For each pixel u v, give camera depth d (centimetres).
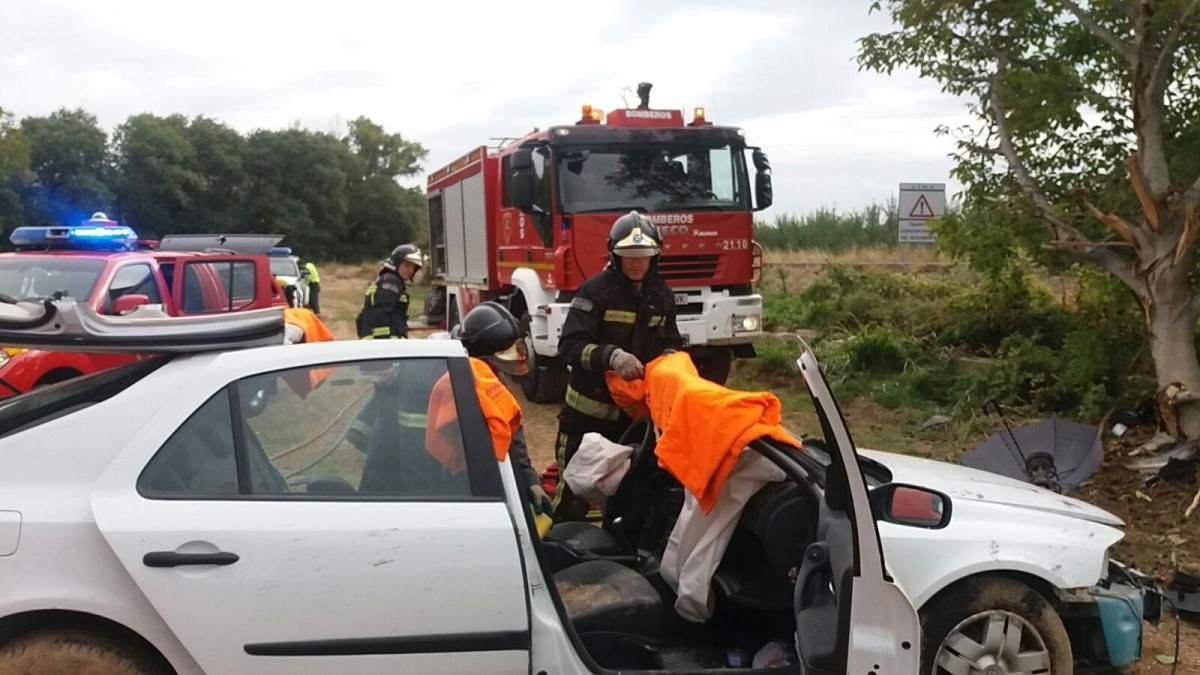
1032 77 768
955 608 333
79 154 5431
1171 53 686
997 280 918
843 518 305
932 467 421
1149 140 709
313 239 6625
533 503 369
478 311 395
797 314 1320
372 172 7500
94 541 274
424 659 285
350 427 304
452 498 298
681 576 357
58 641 277
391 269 921
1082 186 796
